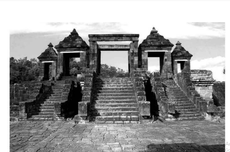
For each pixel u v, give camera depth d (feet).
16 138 30.12
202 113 45.70
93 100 45.91
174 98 52.44
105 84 52.08
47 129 35.78
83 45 69.00
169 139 28.94
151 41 71.15
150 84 53.72
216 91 73.77
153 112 49.16
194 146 25.89
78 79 58.49
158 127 36.60
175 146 25.90
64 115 44.52
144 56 70.49
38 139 29.53
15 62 105.09
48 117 44.55
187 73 56.29
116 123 39.91
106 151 24.20
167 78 65.26
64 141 28.37
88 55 71.36
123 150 24.45
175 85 60.08
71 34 72.38
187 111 46.98
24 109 43.78
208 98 63.62
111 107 43.57
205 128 35.94
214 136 30.53
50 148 25.48
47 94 52.95
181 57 76.84
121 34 65.26
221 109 47.50
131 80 54.29
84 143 27.35
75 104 53.62
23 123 40.93
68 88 50.03
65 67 74.13
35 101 47.67
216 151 24.11
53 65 77.92
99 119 40.70
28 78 101.19
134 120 40.45
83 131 33.91
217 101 70.69
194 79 63.52
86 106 40.14
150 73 55.77
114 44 73.61
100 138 29.60
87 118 40.37
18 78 95.50
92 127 36.76
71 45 69.05
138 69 57.88
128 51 76.54
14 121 42.93
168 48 70.28
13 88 56.80
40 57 77.92
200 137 29.96
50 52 79.20
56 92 53.88
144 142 27.55
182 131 33.65
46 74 81.76
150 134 31.65
